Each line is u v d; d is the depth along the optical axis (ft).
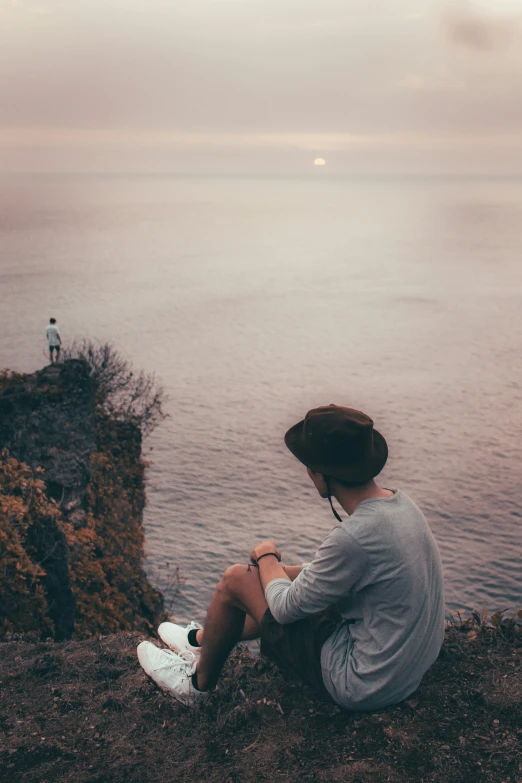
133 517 56.65
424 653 8.25
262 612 9.08
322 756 8.38
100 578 43.98
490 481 207.41
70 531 41.50
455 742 8.40
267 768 8.27
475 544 169.48
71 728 9.47
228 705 9.70
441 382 316.81
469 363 350.43
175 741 9.03
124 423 58.23
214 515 178.40
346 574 8.00
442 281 615.98
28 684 10.78
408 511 8.21
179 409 264.52
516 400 290.15
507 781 7.73
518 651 10.59
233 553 160.35
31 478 39.68
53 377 46.88
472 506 190.19
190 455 217.56
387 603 8.04
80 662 11.51
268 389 299.38
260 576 9.11
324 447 8.05
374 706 8.52
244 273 638.94
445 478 209.67
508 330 427.74
